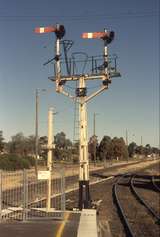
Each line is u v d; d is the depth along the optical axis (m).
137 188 41.19
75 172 58.94
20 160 61.03
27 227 15.08
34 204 22.80
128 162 134.38
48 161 19.08
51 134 19.05
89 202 20.67
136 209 26.05
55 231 14.43
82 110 20.59
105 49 20.62
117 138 139.12
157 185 45.38
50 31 20.61
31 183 32.78
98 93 20.52
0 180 17.33
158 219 21.86
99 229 17.45
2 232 14.19
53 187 32.56
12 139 102.50
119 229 19.11
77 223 16.00
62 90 20.72
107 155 135.00
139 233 18.53
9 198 24.73
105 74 20.42
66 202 26.12
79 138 20.64
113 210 24.91
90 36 20.72
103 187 41.78
